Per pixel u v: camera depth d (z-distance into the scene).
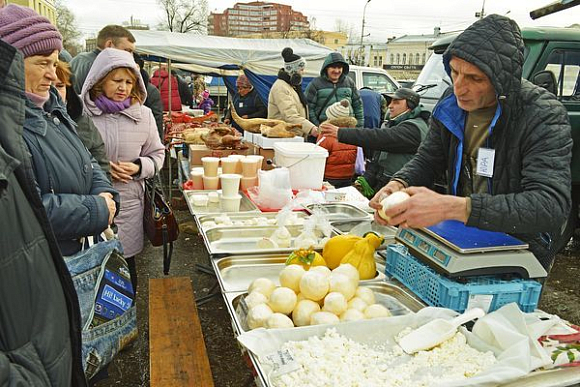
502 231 1.38
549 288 4.02
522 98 1.57
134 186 2.76
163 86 8.61
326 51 8.50
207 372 1.73
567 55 4.25
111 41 3.62
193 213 2.58
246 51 7.40
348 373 1.13
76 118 2.28
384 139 3.31
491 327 1.24
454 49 1.52
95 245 1.76
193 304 2.25
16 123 1.17
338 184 4.12
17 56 1.18
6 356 1.07
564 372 1.14
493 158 1.65
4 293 1.06
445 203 1.38
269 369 1.15
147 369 2.70
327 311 1.40
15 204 1.09
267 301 1.47
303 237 2.14
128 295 1.81
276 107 4.36
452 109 1.82
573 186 4.45
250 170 3.03
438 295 1.45
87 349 1.64
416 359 1.21
